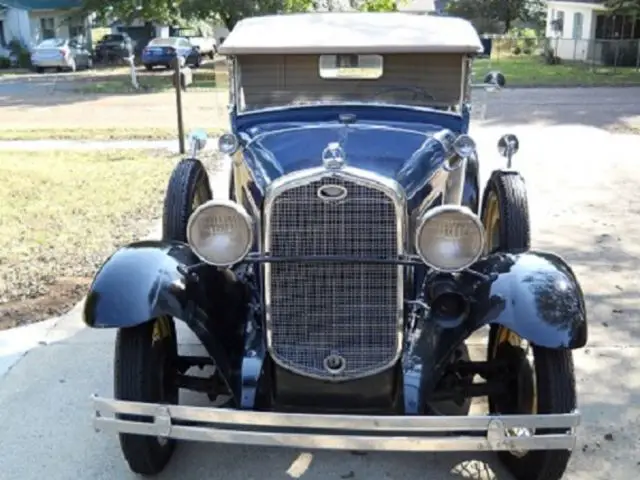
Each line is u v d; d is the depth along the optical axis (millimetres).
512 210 4434
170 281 3344
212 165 10617
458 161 4184
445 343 3330
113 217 8062
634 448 3811
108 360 4812
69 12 36562
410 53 4523
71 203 8625
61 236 7355
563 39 31969
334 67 4711
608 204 8461
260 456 3809
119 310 3215
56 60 30312
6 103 20141
